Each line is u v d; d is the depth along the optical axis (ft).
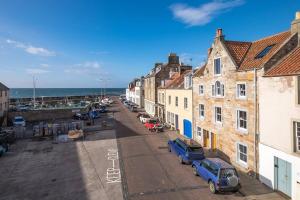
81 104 252.21
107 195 49.37
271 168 51.11
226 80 67.62
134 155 76.33
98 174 60.75
